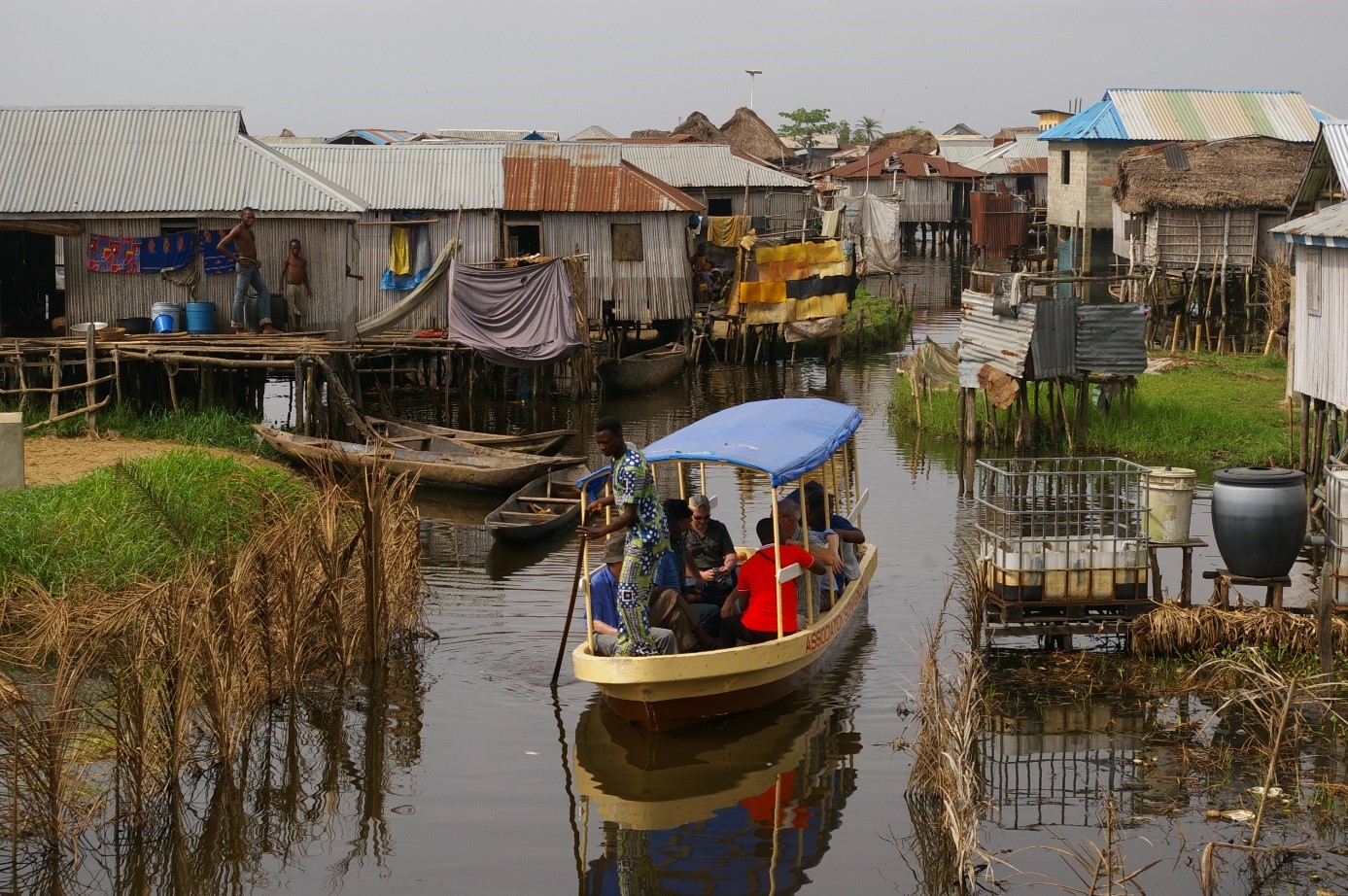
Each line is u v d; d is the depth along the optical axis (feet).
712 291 117.80
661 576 35.86
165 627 31.32
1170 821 29.14
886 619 43.98
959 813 27.27
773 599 36.50
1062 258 154.10
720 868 27.91
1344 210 60.44
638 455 34.04
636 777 32.42
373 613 39.04
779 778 32.27
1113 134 142.00
